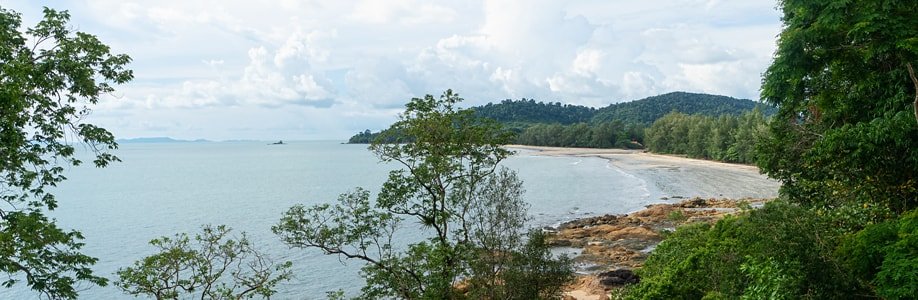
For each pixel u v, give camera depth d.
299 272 33.66
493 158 20.86
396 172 20.31
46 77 15.01
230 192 80.00
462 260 17.17
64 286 14.73
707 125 123.19
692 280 16.45
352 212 19.41
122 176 114.94
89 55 15.59
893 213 15.48
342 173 116.50
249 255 37.12
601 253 35.22
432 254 17.44
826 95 20.06
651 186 75.06
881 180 17.06
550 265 15.82
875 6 15.99
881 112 17.95
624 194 67.94
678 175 88.62
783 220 12.12
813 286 11.16
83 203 67.31
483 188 16.70
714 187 71.12
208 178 107.19
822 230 12.21
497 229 15.83
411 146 20.31
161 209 61.53
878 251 11.45
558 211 55.69
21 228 13.69
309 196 73.94
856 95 19.00
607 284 26.23
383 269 18.47
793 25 18.55
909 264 10.48
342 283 31.66
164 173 123.81
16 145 14.08
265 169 134.25
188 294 27.98
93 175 117.69
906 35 15.51
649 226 44.19
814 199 19.95
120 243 42.25
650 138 155.88
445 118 20.12
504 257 15.55
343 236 19.34
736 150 103.06
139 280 15.57
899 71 16.88
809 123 21.48
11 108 12.88
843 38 17.55
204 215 56.59
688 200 57.00
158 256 16.41
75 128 15.89
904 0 16.00
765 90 21.22
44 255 14.59
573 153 161.75
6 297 29.17
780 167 21.98
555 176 92.19
